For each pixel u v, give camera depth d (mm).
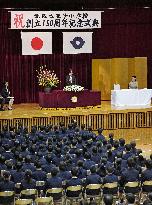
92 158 18438
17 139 21531
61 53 35500
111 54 35656
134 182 15781
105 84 36250
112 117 30219
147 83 36094
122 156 18688
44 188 15781
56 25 32562
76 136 21609
